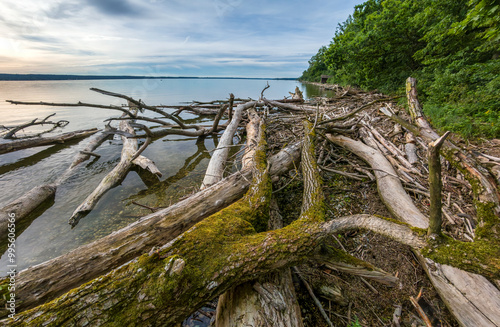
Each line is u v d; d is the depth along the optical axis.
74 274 1.98
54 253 2.97
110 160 6.08
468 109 4.91
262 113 8.99
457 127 4.55
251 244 1.84
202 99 16.91
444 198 3.03
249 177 3.47
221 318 1.75
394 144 4.78
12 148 6.42
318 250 1.99
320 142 5.21
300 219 2.28
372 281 2.17
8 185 4.63
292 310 1.70
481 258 1.42
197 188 4.53
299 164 4.27
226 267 1.66
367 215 2.01
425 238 1.63
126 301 1.38
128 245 2.26
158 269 1.50
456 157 2.41
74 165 5.57
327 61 15.18
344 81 20.09
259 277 1.83
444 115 5.08
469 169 2.25
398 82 10.80
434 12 7.57
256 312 1.62
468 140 4.26
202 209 2.81
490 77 5.12
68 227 3.46
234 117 7.64
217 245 1.80
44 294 1.84
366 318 1.87
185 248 1.71
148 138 5.67
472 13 3.74
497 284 1.76
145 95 19.09
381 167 3.72
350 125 5.47
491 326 1.55
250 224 2.22
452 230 2.55
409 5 9.46
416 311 1.89
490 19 3.61
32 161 5.92
